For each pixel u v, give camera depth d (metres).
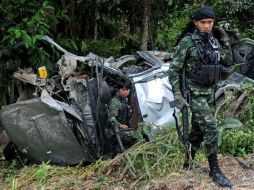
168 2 7.23
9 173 5.35
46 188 4.60
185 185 4.38
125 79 5.62
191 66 4.18
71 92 5.46
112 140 5.50
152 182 4.53
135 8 7.76
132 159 4.88
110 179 4.74
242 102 6.13
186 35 4.20
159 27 8.34
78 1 7.23
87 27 7.98
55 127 5.25
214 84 4.24
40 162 5.52
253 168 4.91
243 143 5.52
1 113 5.43
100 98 5.37
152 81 5.84
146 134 5.44
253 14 11.25
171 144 5.17
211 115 4.23
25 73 5.85
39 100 5.23
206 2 10.77
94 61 5.73
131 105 5.59
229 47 4.21
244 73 7.07
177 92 4.19
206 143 4.27
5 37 6.14
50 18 6.77
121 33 8.22
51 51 6.86
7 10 6.34
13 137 5.51
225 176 4.51
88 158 5.42
